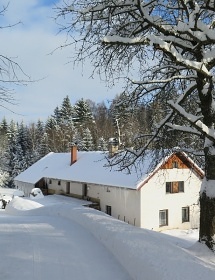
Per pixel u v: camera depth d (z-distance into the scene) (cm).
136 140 1104
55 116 8694
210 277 534
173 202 2844
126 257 673
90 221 974
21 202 2123
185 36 841
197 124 818
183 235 2555
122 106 1030
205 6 804
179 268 569
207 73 791
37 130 8388
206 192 893
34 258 704
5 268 640
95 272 643
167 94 1018
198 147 1127
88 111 7088
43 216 1313
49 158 4756
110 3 837
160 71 977
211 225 880
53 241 840
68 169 3853
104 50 920
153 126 1061
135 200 2716
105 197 3061
